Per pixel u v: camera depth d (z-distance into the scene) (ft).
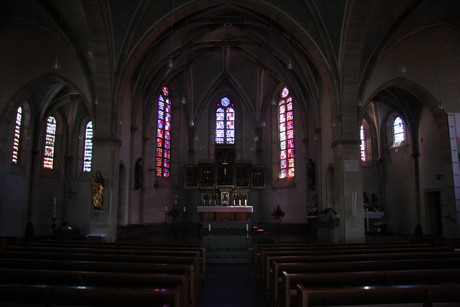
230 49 98.89
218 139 113.60
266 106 112.27
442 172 81.97
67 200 94.17
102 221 63.57
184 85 108.99
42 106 88.17
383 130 100.22
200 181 100.07
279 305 24.39
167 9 65.16
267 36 82.69
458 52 70.64
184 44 84.53
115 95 66.23
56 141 94.68
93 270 23.43
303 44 68.74
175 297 14.33
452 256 29.68
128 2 63.05
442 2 63.05
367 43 68.23
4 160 75.92
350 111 67.05
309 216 79.41
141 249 35.88
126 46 65.77
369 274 20.11
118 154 67.92
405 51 71.67
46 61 68.85
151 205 96.02
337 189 67.15
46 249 33.40
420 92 71.82
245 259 55.01
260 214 108.47
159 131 103.81
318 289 15.61
